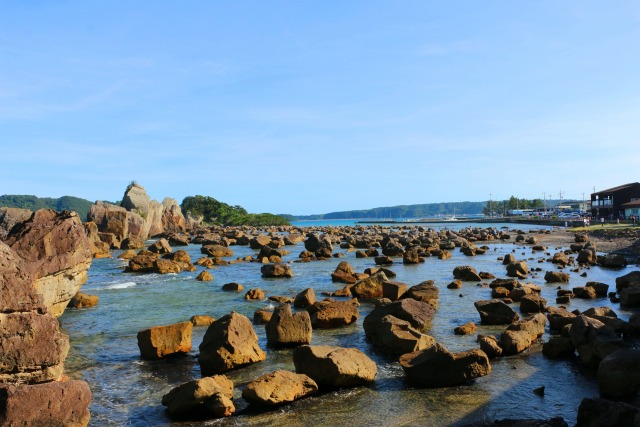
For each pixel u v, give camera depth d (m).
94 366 15.28
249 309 23.69
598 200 120.50
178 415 11.59
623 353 12.20
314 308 20.86
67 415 9.34
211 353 14.50
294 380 12.43
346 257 50.12
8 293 10.04
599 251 50.00
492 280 31.95
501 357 15.45
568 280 30.78
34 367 10.34
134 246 64.44
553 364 14.71
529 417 11.11
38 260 18.83
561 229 96.00
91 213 70.81
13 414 8.52
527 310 21.94
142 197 93.81
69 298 21.06
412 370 13.19
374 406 11.90
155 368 15.04
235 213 167.25
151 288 30.23
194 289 29.81
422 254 50.75
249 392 11.89
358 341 17.73
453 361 13.10
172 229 109.81
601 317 17.66
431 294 23.59
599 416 9.46
